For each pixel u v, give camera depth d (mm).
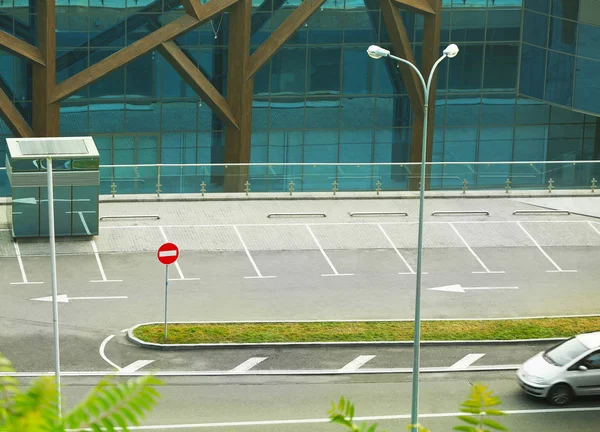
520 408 23047
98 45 46438
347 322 28094
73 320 27766
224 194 40469
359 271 32906
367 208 39688
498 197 41656
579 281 32781
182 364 25047
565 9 47812
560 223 38688
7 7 44781
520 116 51375
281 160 49906
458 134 51125
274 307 29328
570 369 23141
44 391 2418
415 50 49938
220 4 44750
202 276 31859
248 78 46156
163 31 44375
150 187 39719
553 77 48906
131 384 2531
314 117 49781
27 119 46531
